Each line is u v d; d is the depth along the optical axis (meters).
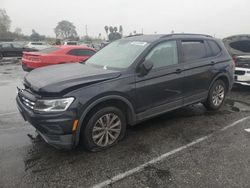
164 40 4.77
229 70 6.06
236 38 8.71
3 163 3.61
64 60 10.79
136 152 3.97
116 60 4.54
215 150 4.05
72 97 3.52
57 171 3.43
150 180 3.25
